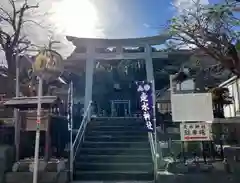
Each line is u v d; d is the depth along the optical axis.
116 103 23.75
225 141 10.62
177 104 8.61
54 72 7.60
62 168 9.02
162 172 8.71
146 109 9.30
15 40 16.08
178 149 10.12
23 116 9.35
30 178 8.64
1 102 11.58
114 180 9.12
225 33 8.67
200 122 8.70
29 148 10.16
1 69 17.72
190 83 10.66
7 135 9.88
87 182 8.88
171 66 20.89
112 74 23.36
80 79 22.28
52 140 10.43
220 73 14.42
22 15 16.59
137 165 9.66
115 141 11.75
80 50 20.78
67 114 10.83
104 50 20.61
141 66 22.62
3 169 8.78
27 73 12.85
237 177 8.38
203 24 8.77
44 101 8.59
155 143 9.30
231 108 14.44
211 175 8.45
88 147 11.23
